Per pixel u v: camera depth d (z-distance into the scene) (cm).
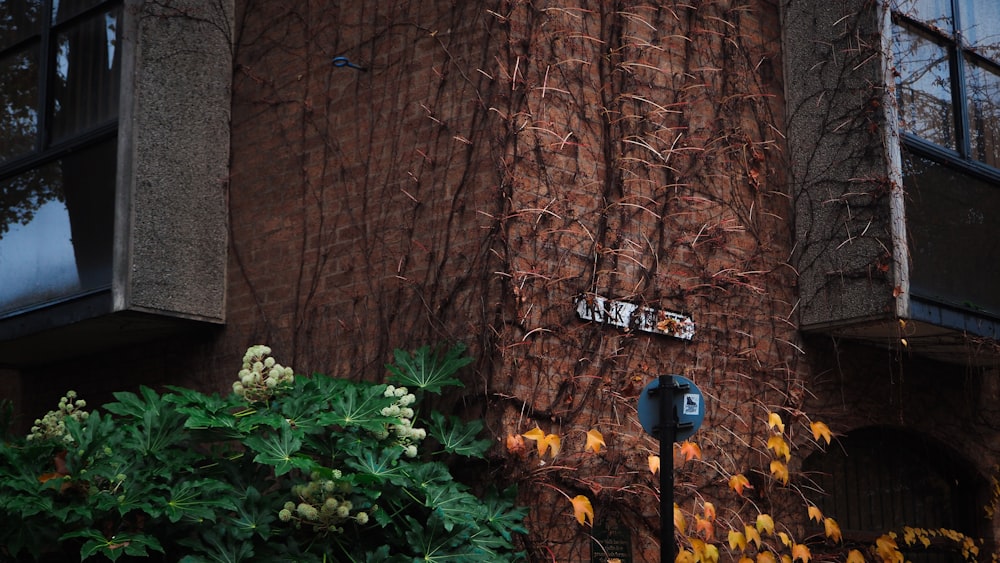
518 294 650
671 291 727
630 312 702
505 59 674
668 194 736
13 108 862
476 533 608
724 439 742
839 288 778
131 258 758
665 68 750
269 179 794
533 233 664
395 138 721
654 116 736
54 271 810
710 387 741
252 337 782
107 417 593
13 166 844
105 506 541
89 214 796
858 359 843
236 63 831
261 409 605
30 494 553
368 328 712
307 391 609
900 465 914
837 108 791
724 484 738
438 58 706
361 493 599
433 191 693
